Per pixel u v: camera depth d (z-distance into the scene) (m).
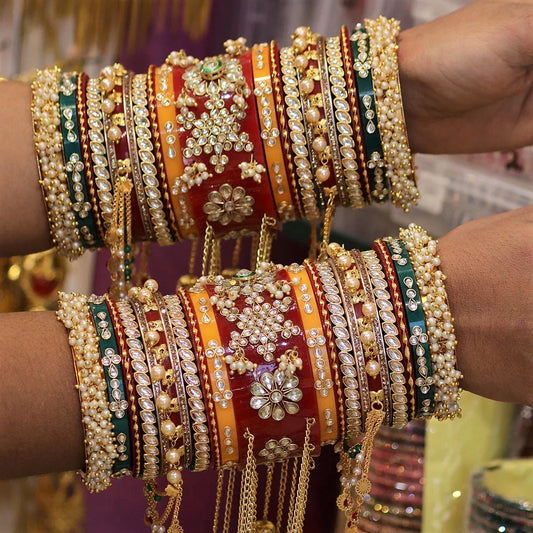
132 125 0.89
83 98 0.90
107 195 0.90
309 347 0.74
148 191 0.90
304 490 0.76
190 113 0.89
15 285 1.26
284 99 0.89
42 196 0.91
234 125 0.89
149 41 1.29
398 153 0.91
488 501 0.95
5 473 0.75
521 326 0.73
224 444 0.74
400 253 0.78
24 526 1.33
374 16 1.18
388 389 0.75
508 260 0.74
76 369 0.73
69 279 1.30
